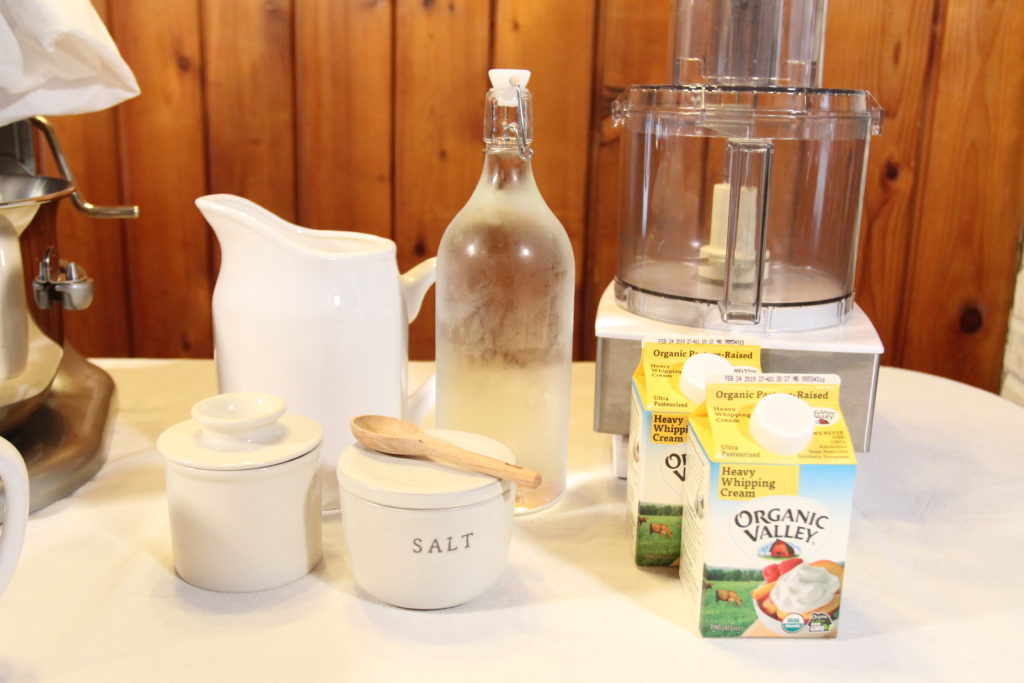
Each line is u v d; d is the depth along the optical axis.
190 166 1.04
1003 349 1.09
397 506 0.49
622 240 0.72
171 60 1.00
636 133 0.69
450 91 1.02
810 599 0.49
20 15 0.65
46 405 0.72
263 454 0.52
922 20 1.00
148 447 0.72
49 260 0.64
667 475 0.55
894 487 0.67
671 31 0.78
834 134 0.65
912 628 0.51
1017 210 1.04
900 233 1.06
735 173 0.60
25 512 0.43
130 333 1.09
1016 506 0.65
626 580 0.55
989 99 1.01
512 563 0.57
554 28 1.00
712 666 0.47
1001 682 0.46
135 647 0.48
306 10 0.99
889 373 0.92
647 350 0.56
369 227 1.06
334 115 1.02
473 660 0.47
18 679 0.45
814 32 0.74
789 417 0.48
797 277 0.68
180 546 0.53
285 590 0.54
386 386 0.62
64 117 1.01
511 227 0.58
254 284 0.59
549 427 0.62
